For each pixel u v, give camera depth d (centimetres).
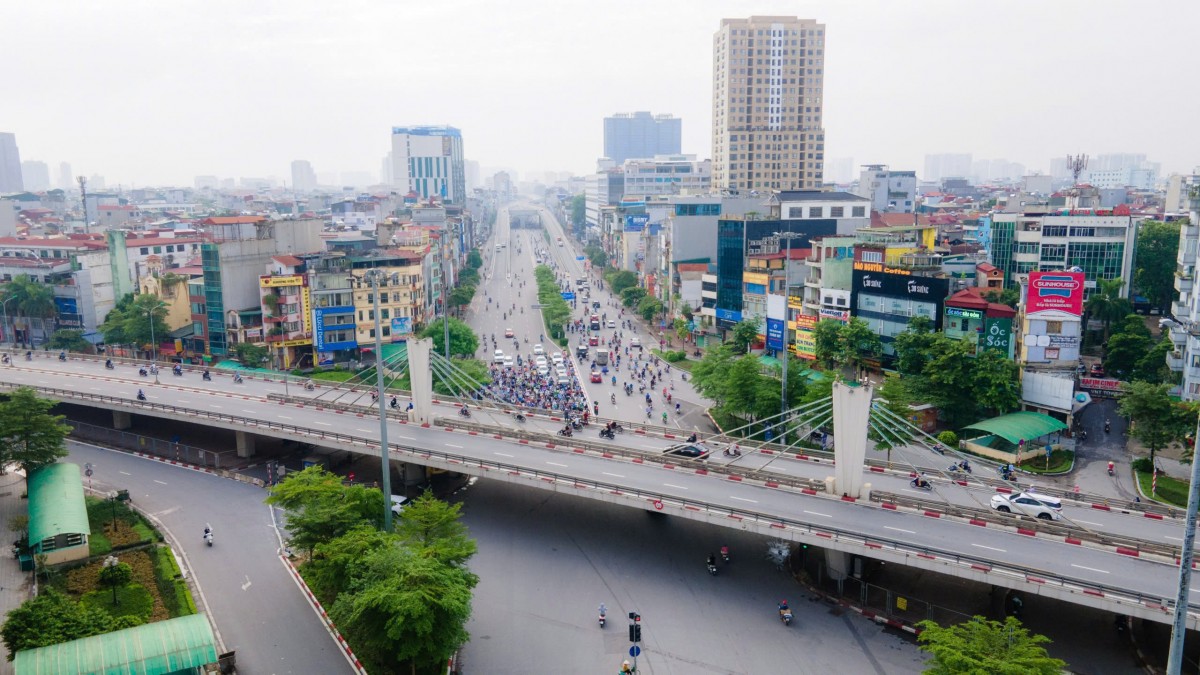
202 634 5328
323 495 7331
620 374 15975
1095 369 14200
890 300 13775
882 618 6875
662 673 6200
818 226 19475
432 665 5994
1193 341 10981
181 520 8762
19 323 18600
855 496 7788
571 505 9569
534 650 6519
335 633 6378
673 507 7631
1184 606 4188
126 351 17225
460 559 6625
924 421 11569
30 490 8412
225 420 10881
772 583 7650
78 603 6012
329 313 16262
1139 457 10569
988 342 12362
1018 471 10119
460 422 10562
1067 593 5941
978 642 4900
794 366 11981
